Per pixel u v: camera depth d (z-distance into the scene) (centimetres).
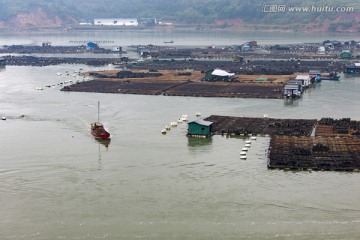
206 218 6788
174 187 7819
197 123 10500
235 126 11194
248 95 14938
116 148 9819
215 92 15450
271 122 11519
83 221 6744
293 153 9162
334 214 6888
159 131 11012
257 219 6750
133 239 6294
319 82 17612
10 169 8681
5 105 13888
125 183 8006
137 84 17112
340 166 8506
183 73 19612
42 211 7056
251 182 8000
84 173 8475
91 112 12875
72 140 10394
